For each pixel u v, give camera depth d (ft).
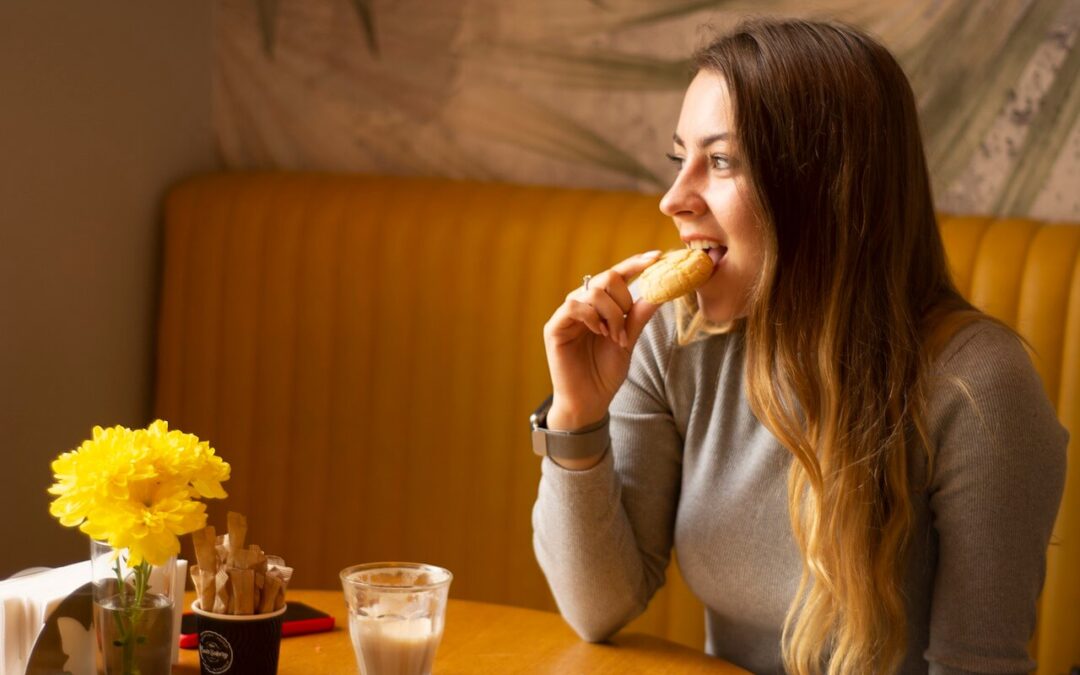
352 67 9.55
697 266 4.60
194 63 9.60
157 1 9.10
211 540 3.92
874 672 4.51
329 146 9.66
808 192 4.51
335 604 5.08
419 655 3.87
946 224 7.54
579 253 8.13
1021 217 7.89
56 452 8.50
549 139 9.11
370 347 8.64
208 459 3.70
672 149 8.78
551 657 4.62
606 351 4.78
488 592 8.35
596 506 4.79
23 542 8.21
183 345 9.07
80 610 3.91
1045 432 4.44
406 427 8.55
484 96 9.25
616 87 8.90
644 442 5.15
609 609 4.83
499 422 8.30
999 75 7.88
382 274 8.61
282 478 8.84
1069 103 7.72
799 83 4.48
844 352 4.54
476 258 8.39
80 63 8.41
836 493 4.46
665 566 5.28
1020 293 7.13
